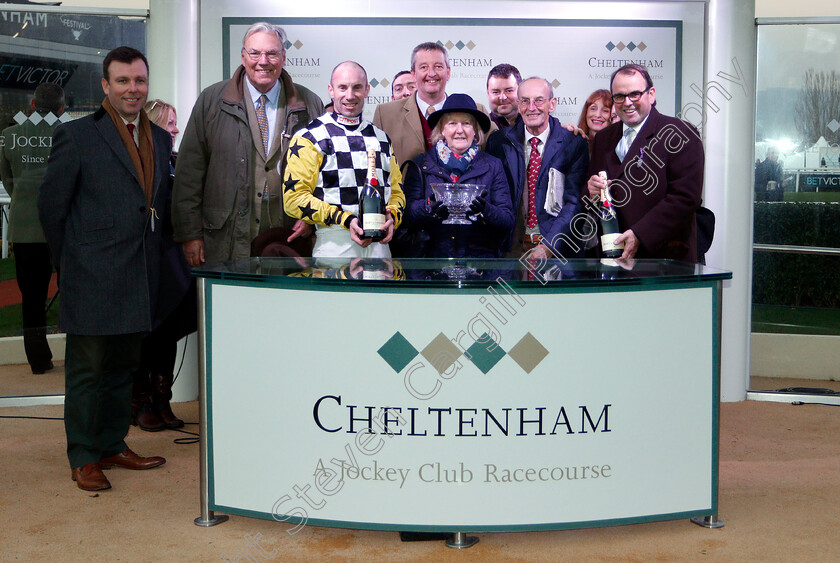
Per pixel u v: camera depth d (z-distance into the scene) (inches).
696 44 202.4
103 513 131.8
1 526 125.9
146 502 137.2
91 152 141.2
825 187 216.1
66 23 204.4
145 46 206.4
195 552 116.2
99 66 206.2
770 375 221.8
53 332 209.5
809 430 185.6
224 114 189.5
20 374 209.9
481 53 199.2
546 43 199.6
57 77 205.3
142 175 146.1
